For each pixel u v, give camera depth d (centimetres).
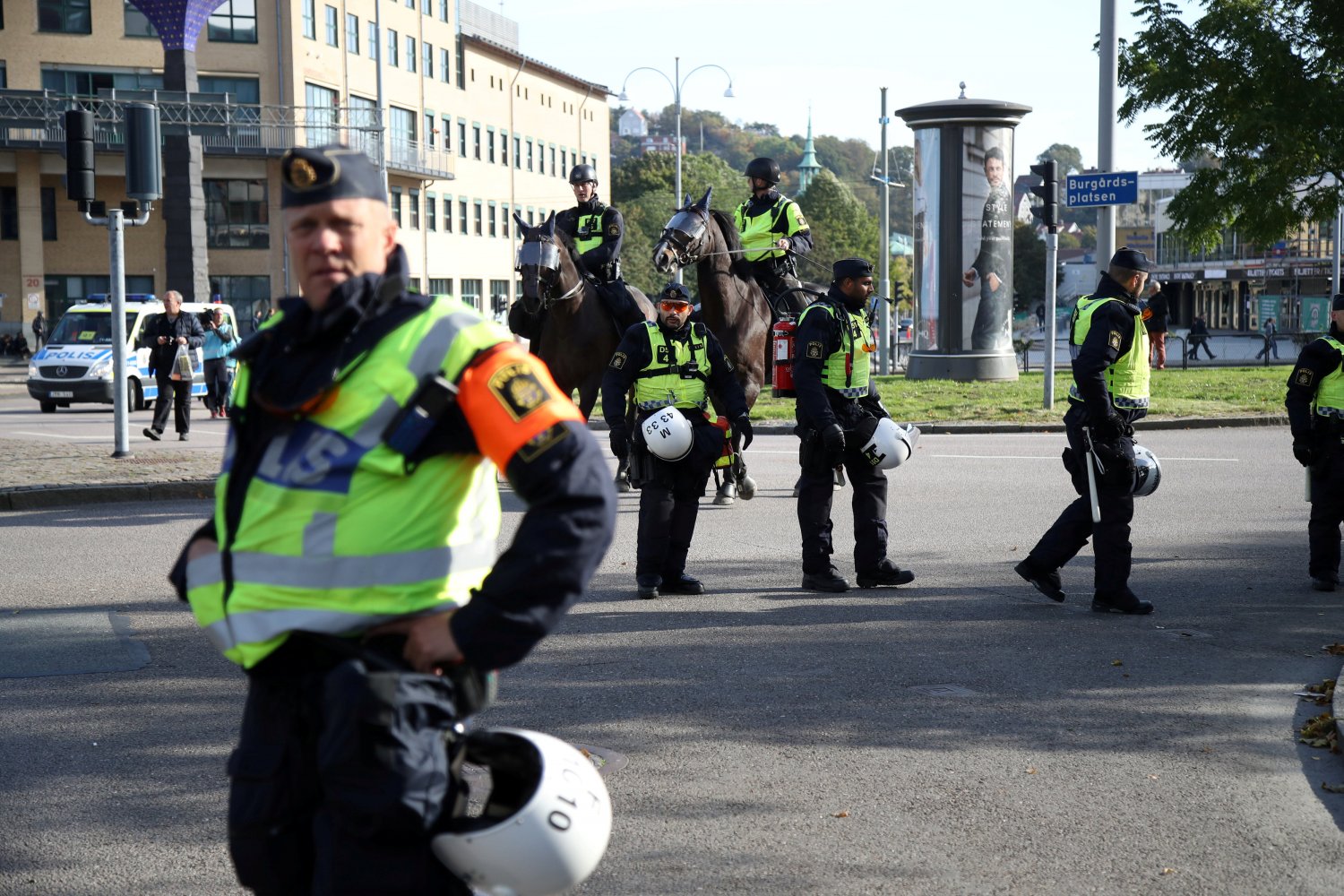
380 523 264
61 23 5672
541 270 1216
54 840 481
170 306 1888
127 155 1576
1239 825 498
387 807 256
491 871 264
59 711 632
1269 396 2352
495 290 7994
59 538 1110
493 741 277
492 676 277
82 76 5712
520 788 278
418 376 261
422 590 267
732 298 1332
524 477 258
